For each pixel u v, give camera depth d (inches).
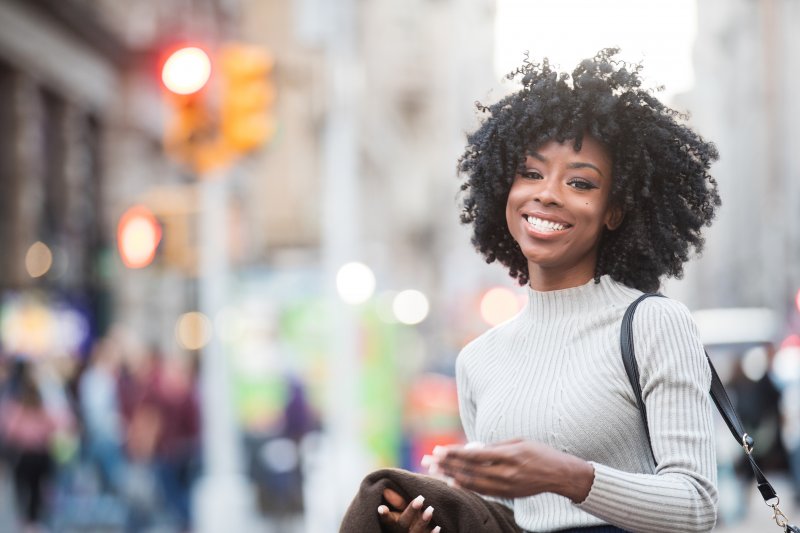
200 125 506.9
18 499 675.4
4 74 1067.3
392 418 732.7
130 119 1347.2
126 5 1354.6
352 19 680.4
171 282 1428.4
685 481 111.8
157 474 697.0
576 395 120.7
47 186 1151.0
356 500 123.6
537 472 108.4
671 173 128.8
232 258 849.5
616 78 126.0
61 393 703.7
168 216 595.2
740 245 2913.4
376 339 737.0
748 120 2815.0
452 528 123.7
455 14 3417.8
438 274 3398.1
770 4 2642.7
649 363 118.2
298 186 2165.4
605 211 128.1
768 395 649.6
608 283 126.7
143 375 707.4
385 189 3376.0
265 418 737.6
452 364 874.8
